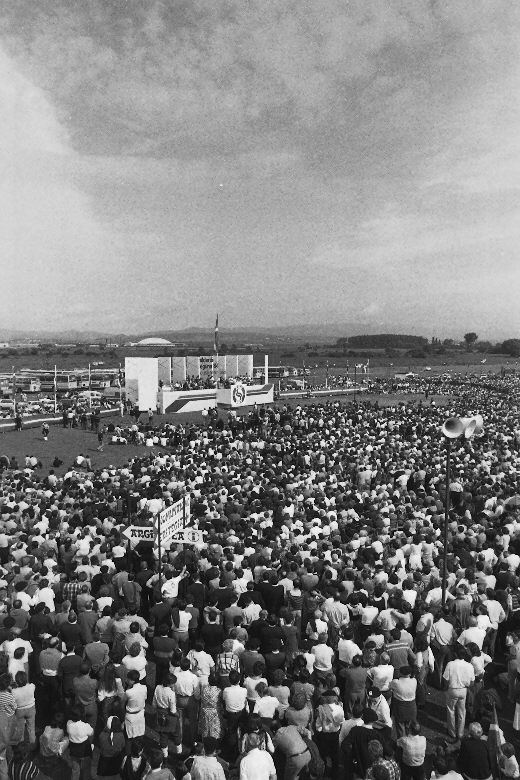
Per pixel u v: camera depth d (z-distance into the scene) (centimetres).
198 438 3828
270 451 3334
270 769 709
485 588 1226
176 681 894
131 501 1942
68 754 919
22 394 7262
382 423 4481
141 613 1355
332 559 1341
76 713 825
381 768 671
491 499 2014
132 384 5606
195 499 2006
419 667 972
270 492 2011
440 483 2267
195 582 1252
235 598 1159
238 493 2011
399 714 870
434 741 960
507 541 1525
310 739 801
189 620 1120
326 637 993
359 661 912
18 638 1002
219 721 868
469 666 930
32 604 1141
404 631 1007
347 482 2381
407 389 9625
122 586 1234
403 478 2366
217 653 1054
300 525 1641
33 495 1973
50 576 1295
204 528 1700
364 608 1118
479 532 1608
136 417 5106
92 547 1477
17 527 1622
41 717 1005
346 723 784
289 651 1092
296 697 818
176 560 1448
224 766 873
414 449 3184
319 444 3378
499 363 18750
